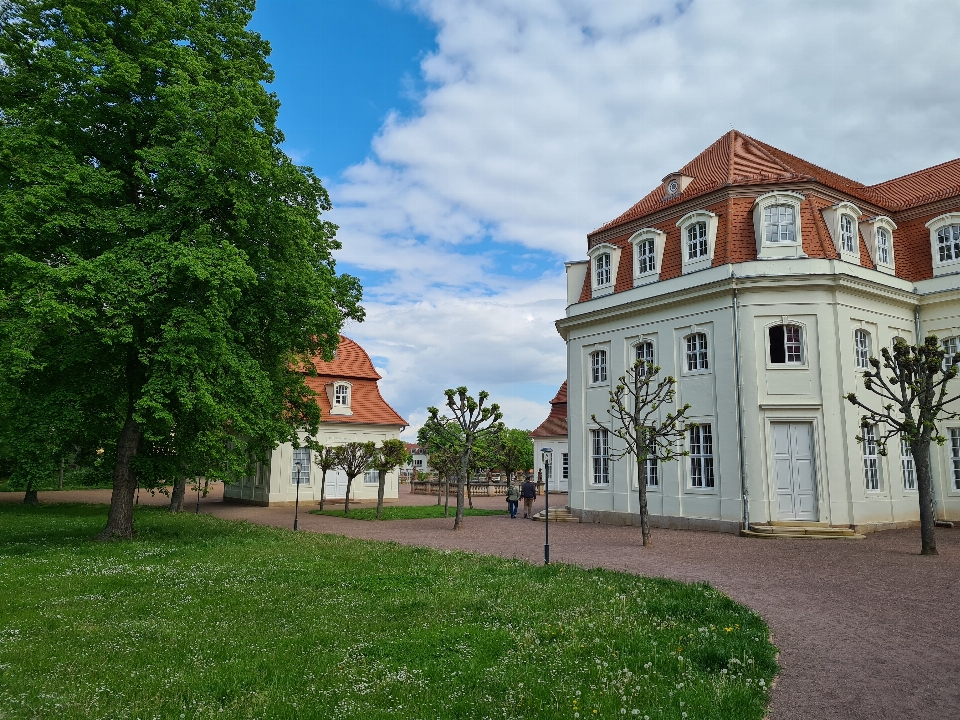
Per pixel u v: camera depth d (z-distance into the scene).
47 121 16.47
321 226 21.39
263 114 19.52
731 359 22.34
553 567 13.80
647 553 16.84
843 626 9.33
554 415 52.84
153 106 17.69
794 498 21.41
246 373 18.03
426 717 6.02
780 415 21.66
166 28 17.73
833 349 21.75
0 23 17.59
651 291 25.16
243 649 7.94
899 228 25.81
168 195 17.47
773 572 13.77
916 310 24.59
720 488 22.25
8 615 9.44
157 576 12.52
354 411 40.22
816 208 23.11
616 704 6.24
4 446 18.02
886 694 6.78
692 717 5.97
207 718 5.93
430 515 30.14
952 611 10.21
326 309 19.03
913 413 23.56
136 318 17.12
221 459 18.92
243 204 17.31
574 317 28.09
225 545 17.58
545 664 7.43
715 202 24.16
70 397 17.16
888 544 18.45
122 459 19.00
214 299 16.44
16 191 15.34
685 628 8.77
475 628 8.86
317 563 14.34
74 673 7.04
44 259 16.62
